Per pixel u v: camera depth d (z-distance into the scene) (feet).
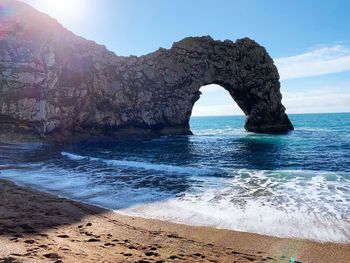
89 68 173.99
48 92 153.38
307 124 307.78
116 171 72.38
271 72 209.56
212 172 67.56
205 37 204.23
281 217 36.99
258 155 96.27
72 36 173.47
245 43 208.33
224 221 36.19
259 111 209.46
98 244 27.35
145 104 188.03
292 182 56.18
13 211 37.88
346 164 75.05
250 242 29.89
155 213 39.75
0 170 74.54
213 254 26.53
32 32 160.86
